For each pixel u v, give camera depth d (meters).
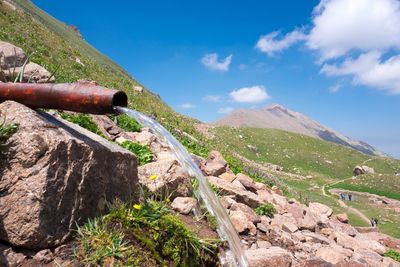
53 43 38.84
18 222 4.09
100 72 41.34
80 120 10.15
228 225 6.86
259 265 7.54
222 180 12.37
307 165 98.25
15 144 4.25
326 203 35.22
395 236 25.62
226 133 98.81
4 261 4.03
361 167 99.12
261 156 94.31
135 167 5.73
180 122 37.19
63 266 4.15
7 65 11.40
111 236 4.57
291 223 11.88
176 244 5.26
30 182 4.15
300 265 8.17
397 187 65.88
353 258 11.09
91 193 4.73
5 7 39.50
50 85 4.74
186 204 6.86
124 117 15.21
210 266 5.68
